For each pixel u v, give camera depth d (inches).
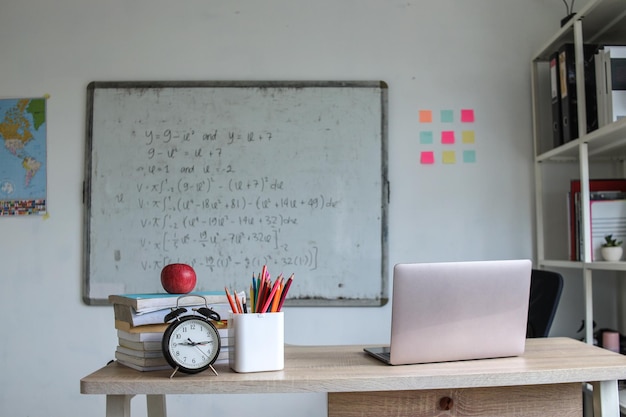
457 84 115.5
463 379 49.3
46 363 110.7
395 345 53.0
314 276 111.3
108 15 115.3
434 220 113.4
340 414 50.7
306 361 56.0
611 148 101.1
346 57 115.2
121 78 114.3
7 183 112.7
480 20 116.5
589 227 94.0
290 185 112.4
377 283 111.3
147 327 51.6
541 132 114.9
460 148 114.7
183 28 115.3
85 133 113.0
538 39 116.4
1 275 111.7
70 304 111.3
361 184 112.6
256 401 110.3
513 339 56.4
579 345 63.9
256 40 115.2
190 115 113.0
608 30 101.0
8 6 115.0
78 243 112.0
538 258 111.7
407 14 116.2
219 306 54.8
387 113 113.6
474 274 53.9
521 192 114.4
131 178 112.1
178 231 111.6
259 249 111.6
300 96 113.4
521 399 52.2
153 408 63.4
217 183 112.3
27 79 114.0
